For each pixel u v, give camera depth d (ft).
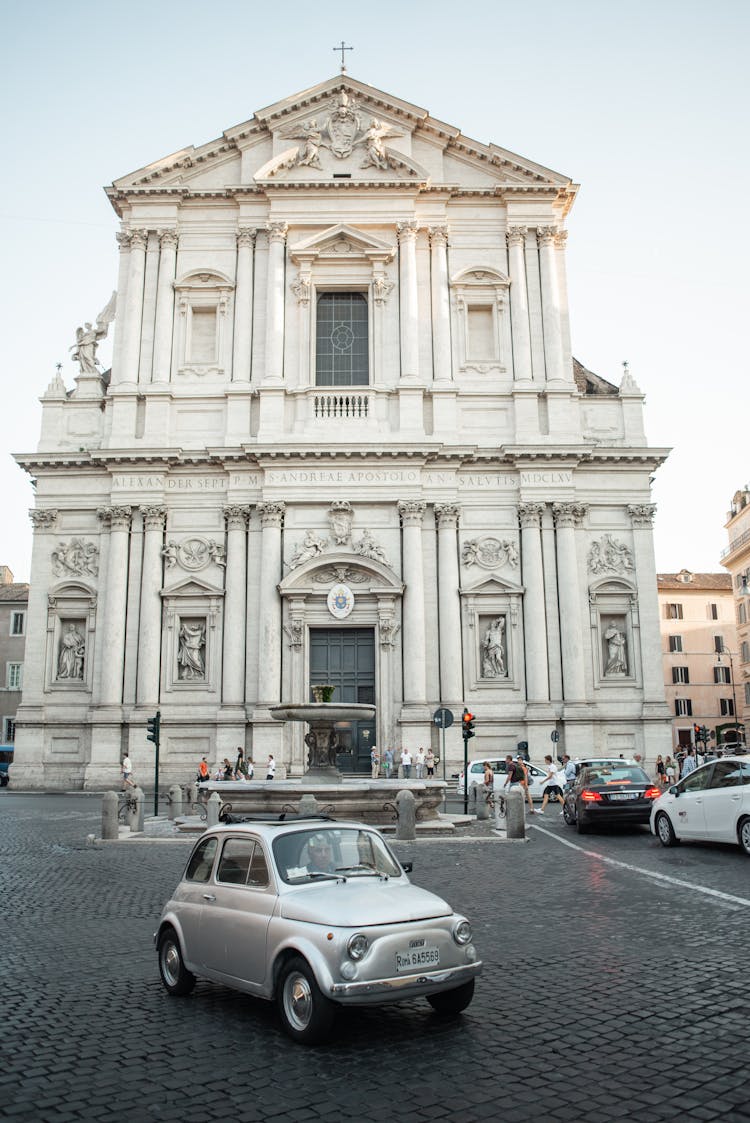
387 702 120.37
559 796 105.81
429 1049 23.29
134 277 133.28
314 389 128.57
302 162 135.13
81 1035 24.81
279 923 24.94
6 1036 24.75
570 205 139.33
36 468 128.57
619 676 125.59
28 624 125.59
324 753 79.36
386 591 121.90
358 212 134.41
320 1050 23.31
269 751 117.80
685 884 46.85
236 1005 27.61
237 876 27.66
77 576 126.52
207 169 137.18
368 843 28.86
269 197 134.21
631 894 44.50
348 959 23.30
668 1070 21.59
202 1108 19.85
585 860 57.06
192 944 28.02
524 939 35.40
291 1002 24.29
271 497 125.08
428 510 126.52
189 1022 25.91
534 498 127.03
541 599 124.47
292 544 124.88
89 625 125.29
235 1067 22.24
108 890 48.16
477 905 42.55
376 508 126.11
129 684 122.31
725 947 33.37
